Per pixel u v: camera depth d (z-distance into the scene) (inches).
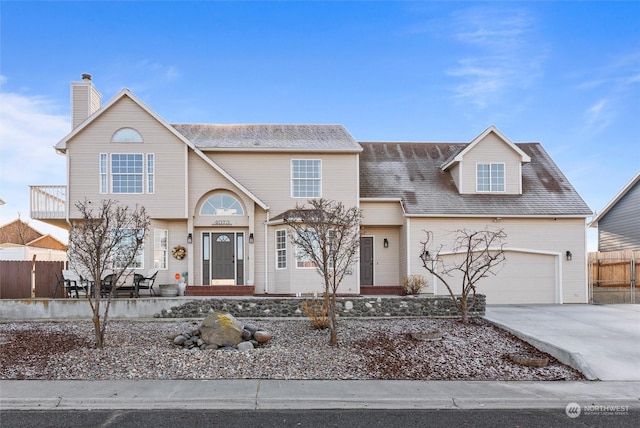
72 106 701.9
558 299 701.9
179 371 318.3
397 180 772.0
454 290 697.0
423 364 343.3
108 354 355.3
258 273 694.5
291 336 427.2
